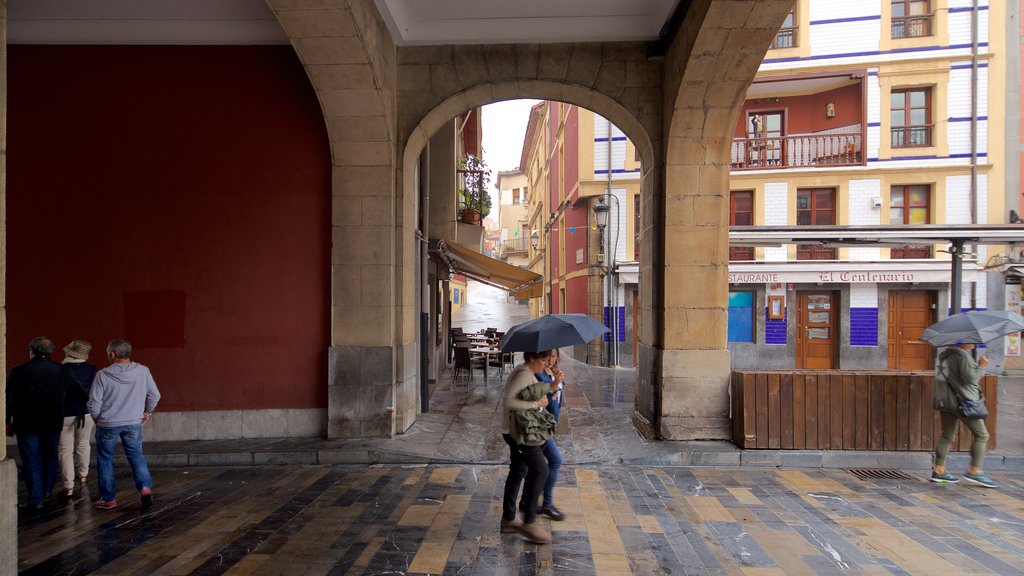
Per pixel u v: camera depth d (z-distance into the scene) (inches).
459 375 458.3
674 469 217.5
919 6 480.1
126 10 241.8
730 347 500.7
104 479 169.9
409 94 262.7
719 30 198.8
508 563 134.5
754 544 146.0
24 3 235.5
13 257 249.9
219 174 257.1
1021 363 473.4
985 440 196.4
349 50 209.3
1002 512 170.2
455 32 254.2
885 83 474.9
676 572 130.0
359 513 169.3
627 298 521.7
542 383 149.4
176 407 254.4
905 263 470.0
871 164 479.2
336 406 252.1
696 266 249.6
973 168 464.1
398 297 259.9
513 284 546.0
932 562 135.3
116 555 139.3
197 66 256.8
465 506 175.3
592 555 139.0
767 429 228.4
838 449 226.2
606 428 270.5
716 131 244.2
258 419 256.7
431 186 435.8
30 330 250.5
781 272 485.1
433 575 128.2
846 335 484.7
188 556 138.9
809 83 489.4
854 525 159.5
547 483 163.9
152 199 255.0
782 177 492.4
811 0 480.7
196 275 256.1
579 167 533.6
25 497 185.9
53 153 252.1
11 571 89.3
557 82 260.5
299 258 259.4
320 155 258.8
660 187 257.8
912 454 220.2
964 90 467.5
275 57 257.9
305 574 129.1
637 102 258.7
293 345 258.8
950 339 191.8
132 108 254.7
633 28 249.9
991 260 468.1
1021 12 467.2
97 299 252.5
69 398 177.8
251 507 174.7
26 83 251.3
